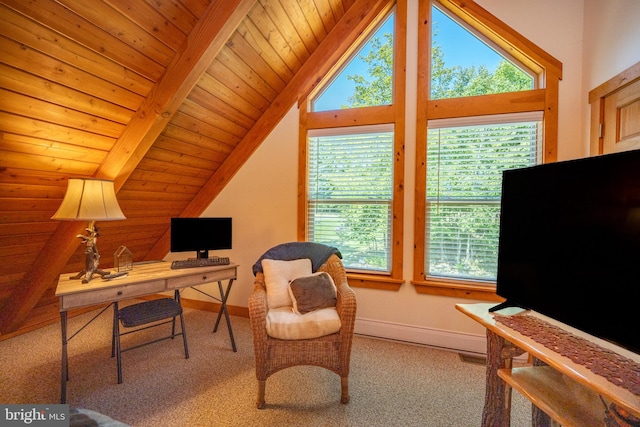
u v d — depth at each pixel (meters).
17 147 1.61
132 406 1.57
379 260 2.52
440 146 2.32
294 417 1.50
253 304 1.62
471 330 2.23
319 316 1.68
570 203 1.06
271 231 2.81
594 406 0.94
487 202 2.22
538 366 1.23
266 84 2.54
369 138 2.53
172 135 2.28
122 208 2.52
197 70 1.83
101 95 1.74
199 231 2.47
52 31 1.38
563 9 2.05
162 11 1.61
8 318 2.36
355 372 1.93
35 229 2.06
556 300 1.10
